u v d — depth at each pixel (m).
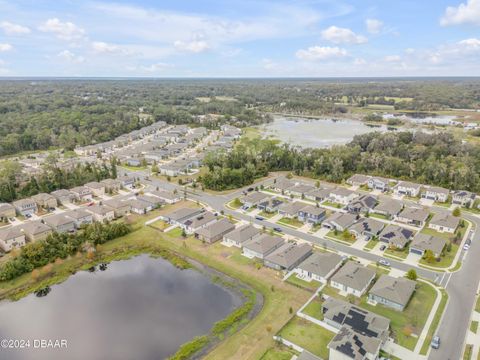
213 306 62.44
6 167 124.81
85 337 55.06
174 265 76.94
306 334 53.81
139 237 89.56
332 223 91.38
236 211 105.25
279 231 90.81
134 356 50.94
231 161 145.88
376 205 105.75
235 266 74.81
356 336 48.81
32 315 60.94
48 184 121.38
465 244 81.25
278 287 66.88
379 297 60.97
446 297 62.38
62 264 77.44
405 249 80.38
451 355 48.94
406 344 51.16
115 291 67.75
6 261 76.50
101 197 119.75
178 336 55.03
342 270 68.50
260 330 55.22
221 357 50.12
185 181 136.62
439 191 111.81
